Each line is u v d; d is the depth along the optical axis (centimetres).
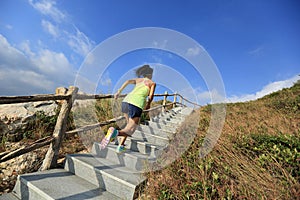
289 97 707
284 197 163
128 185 197
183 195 185
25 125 317
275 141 280
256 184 184
